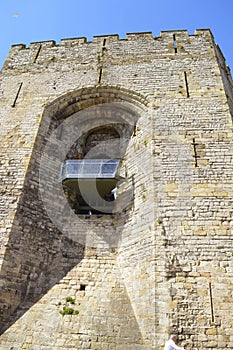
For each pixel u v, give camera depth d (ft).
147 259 30.58
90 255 35.70
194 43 49.01
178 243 30.12
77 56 51.01
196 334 25.30
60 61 50.85
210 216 31.42
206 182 33.73
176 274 28.40
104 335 26.84
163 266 28.96
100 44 52.08
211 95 41.27
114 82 45.29
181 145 36.96
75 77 47.60
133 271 31.96
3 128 42.70
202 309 26.45
